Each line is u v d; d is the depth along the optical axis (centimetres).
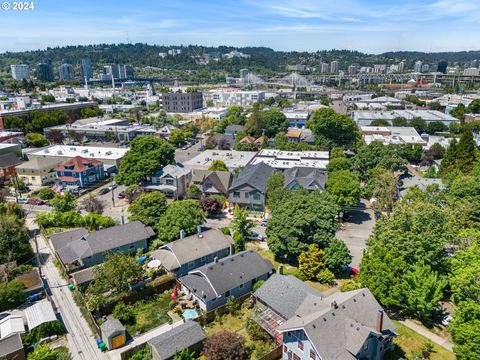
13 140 10862
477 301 3172
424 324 3753
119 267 4059
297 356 3100
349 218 6550
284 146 10394
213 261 4909
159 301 4209
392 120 13088
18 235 4959
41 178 8219
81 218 6122
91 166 8400
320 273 4438
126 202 7350
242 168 8275
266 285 3972
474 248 3772
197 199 7394
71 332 3688
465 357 2909
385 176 6400
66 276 4641
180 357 3077
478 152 7338
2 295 3938
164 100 19112
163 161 7894
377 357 3145
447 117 13488
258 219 6438
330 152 9931
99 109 17075
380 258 3866
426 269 3731
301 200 4984
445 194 5762
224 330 3416
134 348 3353
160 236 5456
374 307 3291
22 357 3262
